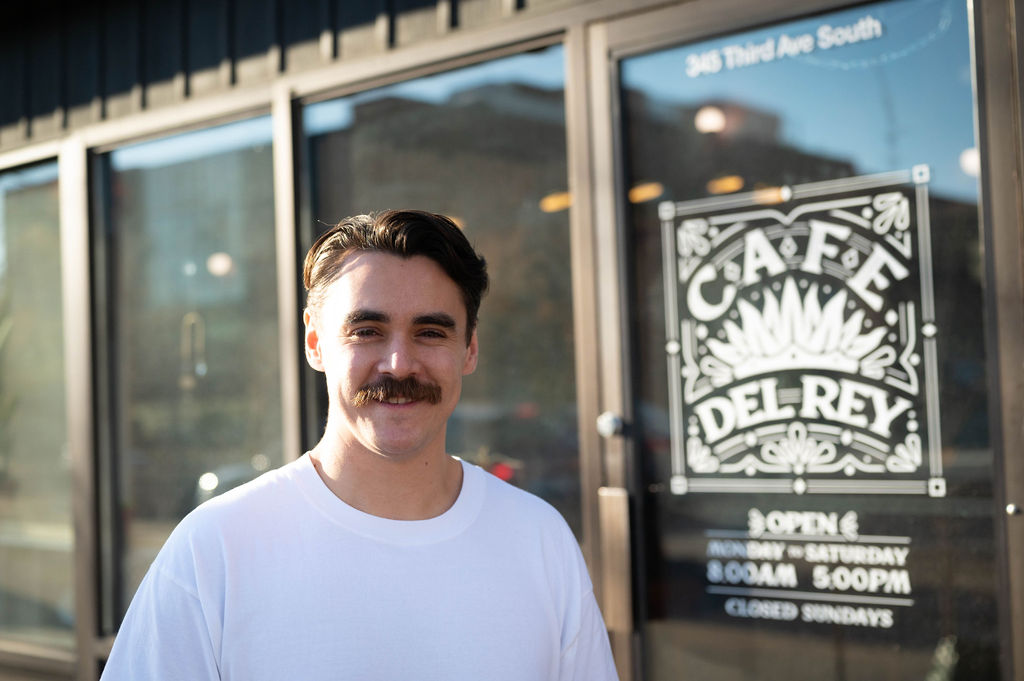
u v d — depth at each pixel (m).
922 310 2.54
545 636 1.50
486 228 3.25
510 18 3.17
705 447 2.82
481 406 3.24
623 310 2.93
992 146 2.44
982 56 2.46
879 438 2.58
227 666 1.36
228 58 3.80
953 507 2.49
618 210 2.95
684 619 2.83
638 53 2.94
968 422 2.47
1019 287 2.39
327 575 1.39
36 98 4.35
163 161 4.04
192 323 3.96
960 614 2.47
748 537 2.75
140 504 4.09
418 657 1.40
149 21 4.02
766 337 2.75
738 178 2.80
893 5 2.58
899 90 2.58
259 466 3.78
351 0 3.51
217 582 1.38
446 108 3.34
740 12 2.78
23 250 4.50
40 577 4.44
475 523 1.51
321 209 3.62
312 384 3.61
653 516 2.89
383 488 1.46
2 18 4.44
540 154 3.14
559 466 3.08
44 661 4.33
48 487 4.43
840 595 2.62
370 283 1.42
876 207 2.60
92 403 4.18
